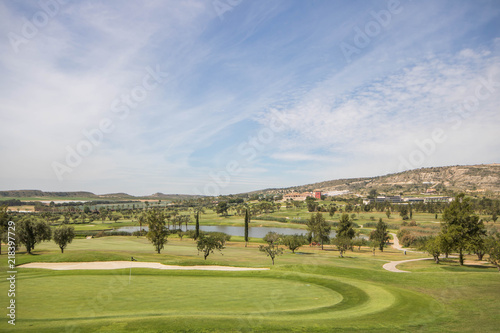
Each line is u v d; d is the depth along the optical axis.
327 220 185.75
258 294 28.23
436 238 60.44
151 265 45.88
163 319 20.06
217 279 35.84
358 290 30.00
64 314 21.33
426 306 24.59
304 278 35.69
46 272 39.12
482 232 57.75
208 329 18.61
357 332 18.69
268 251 57.16
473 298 27.00
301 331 18.72
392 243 112.69
